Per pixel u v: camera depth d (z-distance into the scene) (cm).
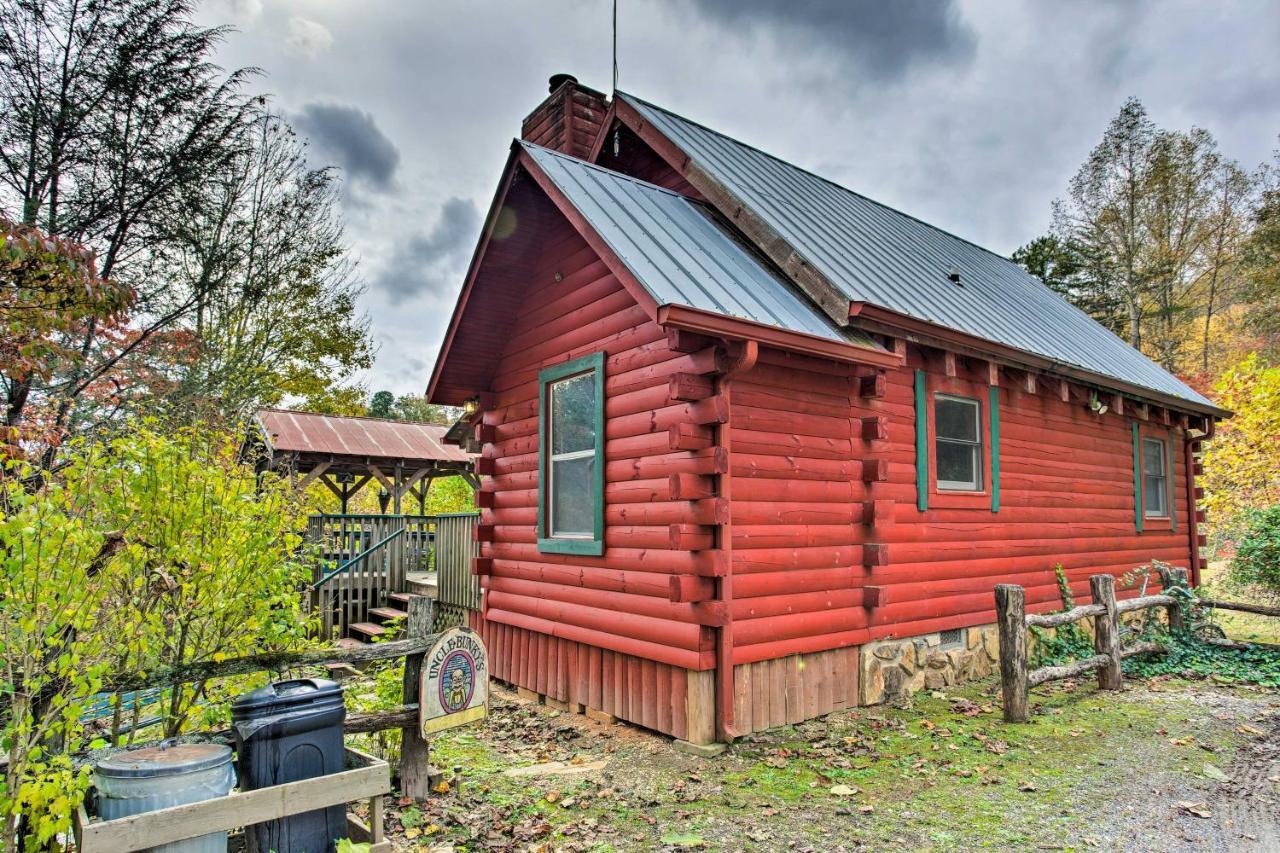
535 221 778
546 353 796
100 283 658
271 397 1802
